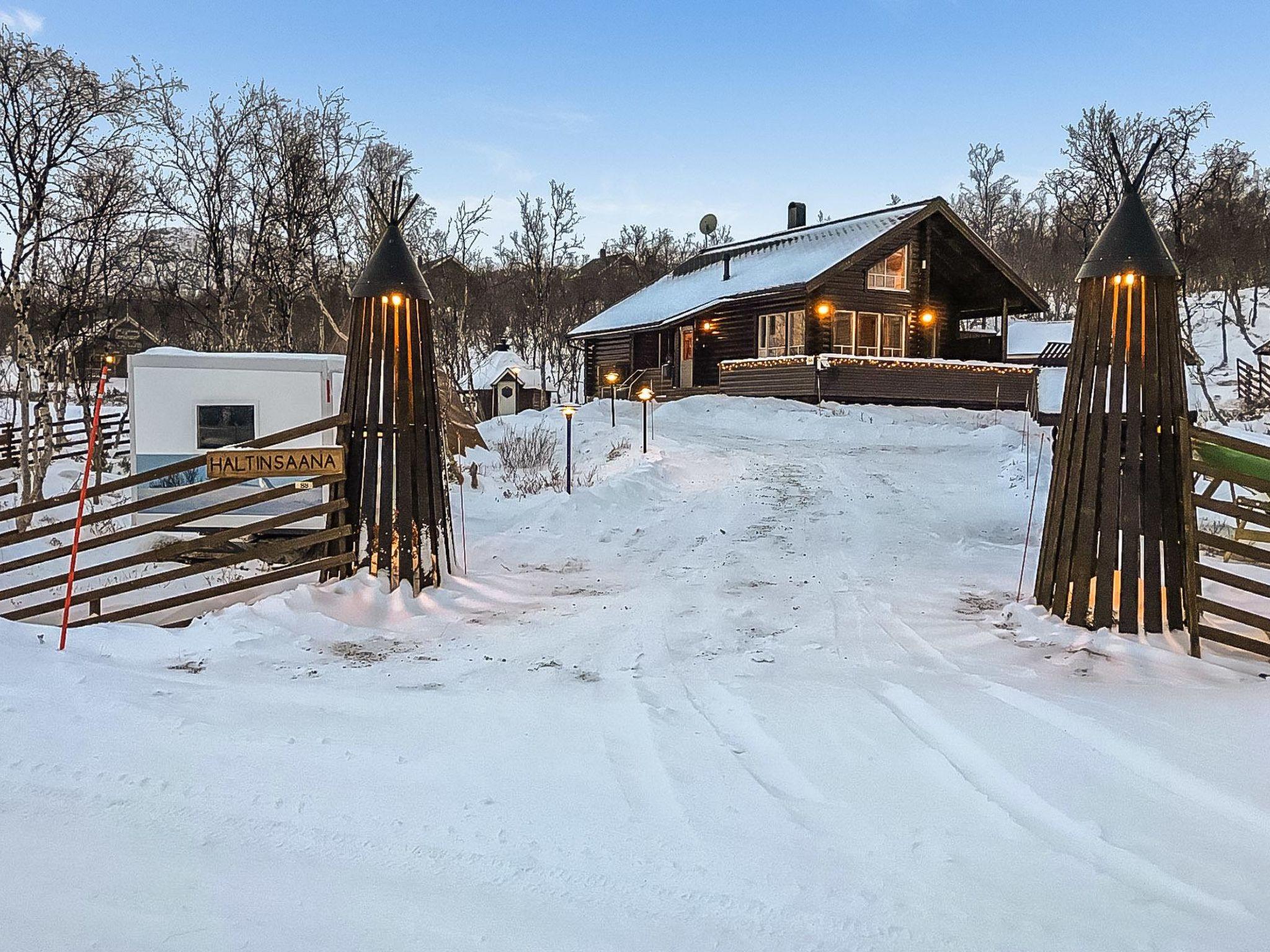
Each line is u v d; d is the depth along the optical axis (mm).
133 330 22250
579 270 63812
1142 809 3791
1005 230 68125
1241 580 6242
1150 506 6715
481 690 5527
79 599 7227
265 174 22484
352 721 4895
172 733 4633
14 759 4262
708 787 4047
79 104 13609
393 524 8133
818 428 22547
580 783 4090
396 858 3426
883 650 6500
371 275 8227
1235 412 33406
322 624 7004
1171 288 6828
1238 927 2906
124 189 15898
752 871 3309
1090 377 7023
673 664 6145
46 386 15008
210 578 9672
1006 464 16281
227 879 3262
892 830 3635
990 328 47906
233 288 22734
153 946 2814
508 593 8492
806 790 4035
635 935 2926
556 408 29375
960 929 2924
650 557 10125
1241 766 4141
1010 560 9852
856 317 28656
